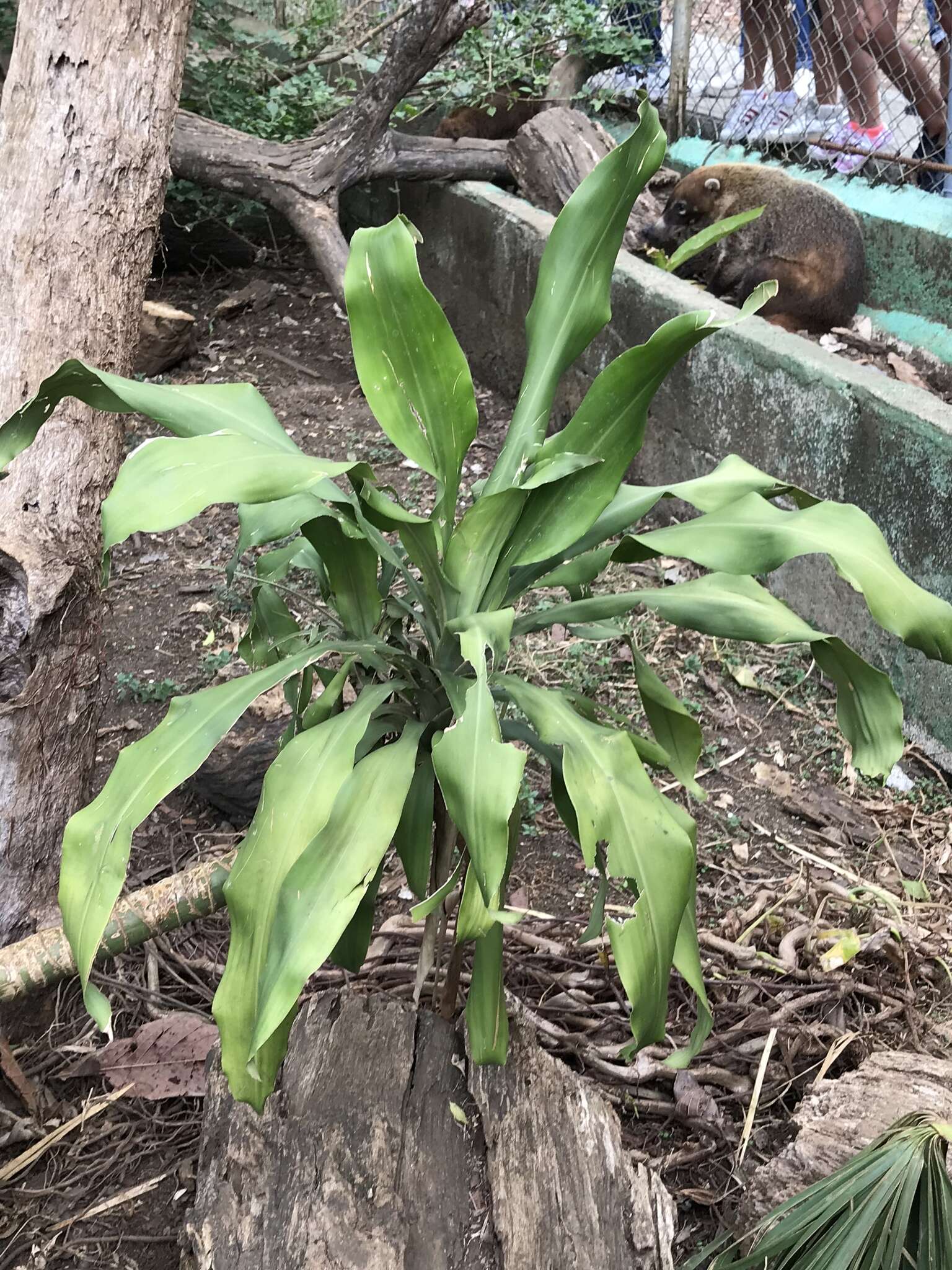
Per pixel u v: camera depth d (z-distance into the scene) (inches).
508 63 169.8
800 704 95.4
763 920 74.2
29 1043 64.7
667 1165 59.5
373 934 70.0
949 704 87.9
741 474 50.3
